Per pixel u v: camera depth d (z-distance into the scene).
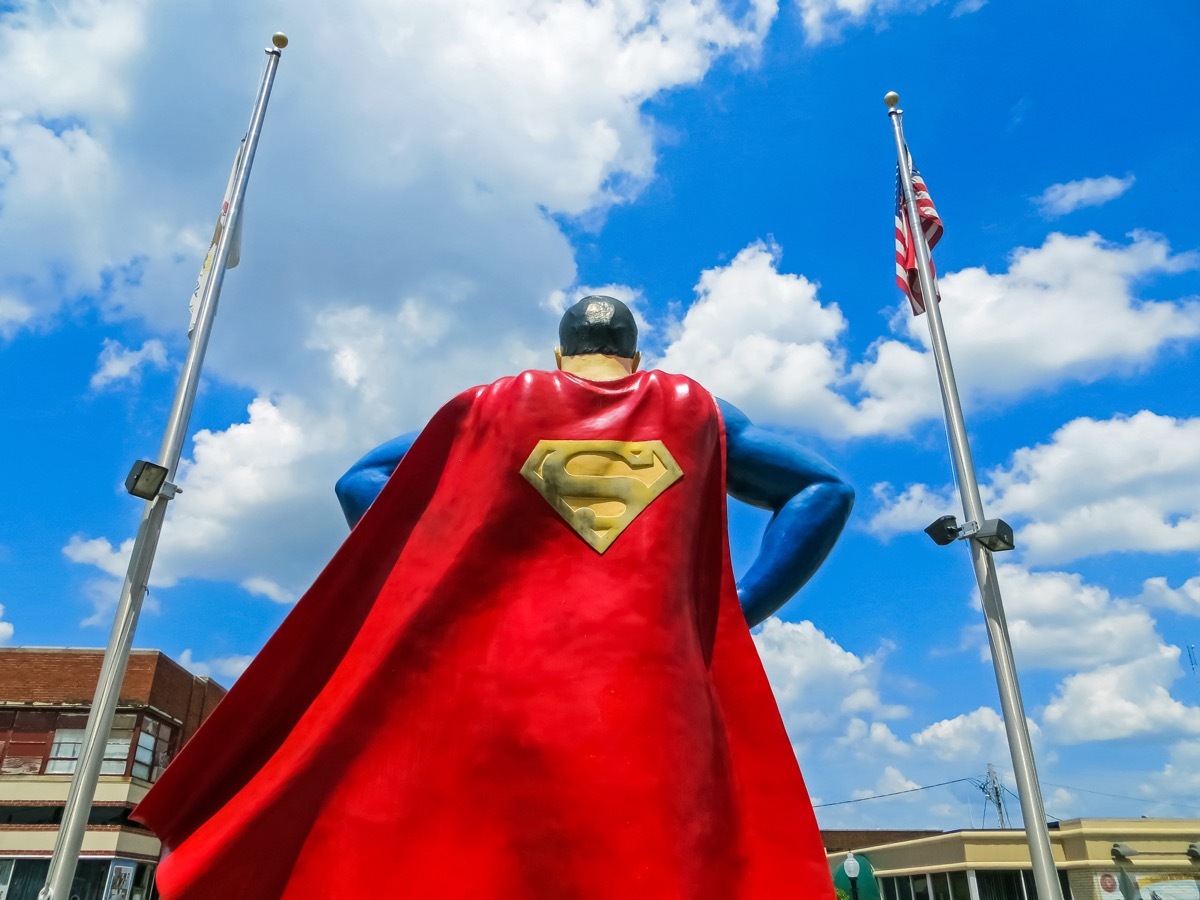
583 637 4.75
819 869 4.55
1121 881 34.88
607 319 6.18
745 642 5.14
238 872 4.41
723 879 4.41
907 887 41.53
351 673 4.88
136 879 39.03
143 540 10.16
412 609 4.91
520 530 5.10
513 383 5.48
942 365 14.41
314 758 4.59
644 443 5.30
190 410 11.45
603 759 4.42
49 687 41.75
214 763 4.72
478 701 4.68
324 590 5.03
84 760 9.24
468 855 4.36
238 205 12.99
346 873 4.37
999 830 37.53
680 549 5.10
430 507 5.25
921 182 16.38
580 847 4.26
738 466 5.75
